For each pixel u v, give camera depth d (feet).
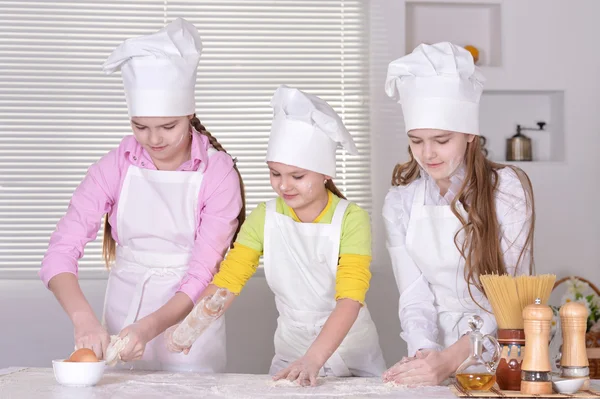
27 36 13.24
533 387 5.44
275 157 7.02
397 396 5.57
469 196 7.14
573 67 13.23
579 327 5.62
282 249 7.36
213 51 13.37
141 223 7.66
